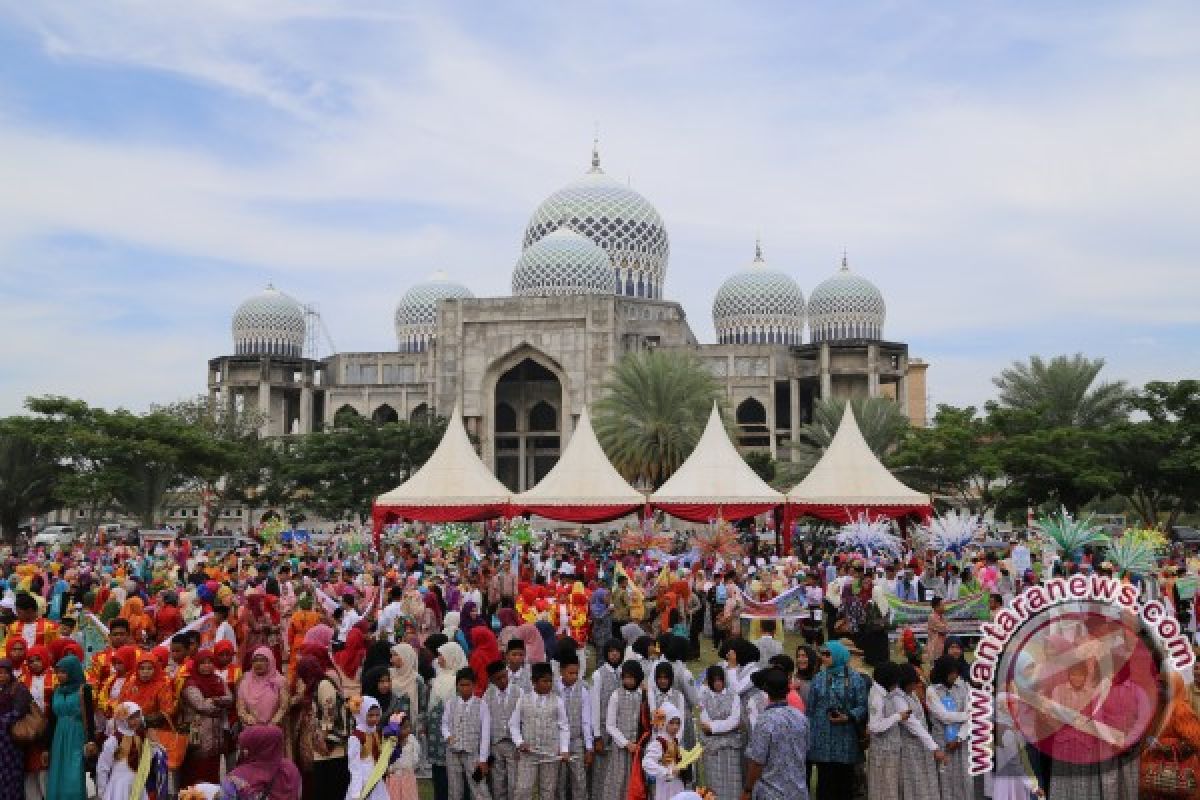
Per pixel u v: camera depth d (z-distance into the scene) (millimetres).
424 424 92438
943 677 13445
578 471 44688
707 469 44625
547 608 24812
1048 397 76438
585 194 116250
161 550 41094
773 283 122000
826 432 82375
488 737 13766
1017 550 36656
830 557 43094
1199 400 61156
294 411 121750
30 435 65250
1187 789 11148
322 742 12797
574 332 93875
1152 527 60812
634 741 13328
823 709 13492
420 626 22672
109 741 13047
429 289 130625
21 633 16094
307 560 33812
